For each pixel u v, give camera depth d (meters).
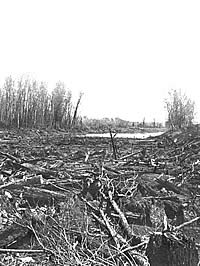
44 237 6.20
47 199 9.02
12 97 47.12
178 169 13.31
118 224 7.02
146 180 11.24
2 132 36.91
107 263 4.94
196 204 9.14
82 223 7.25
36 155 17.78
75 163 15.40
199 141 19.11
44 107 50.06
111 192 8.68
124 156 17.91
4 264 5.93
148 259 5.14
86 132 47.16
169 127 42.88
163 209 8.85
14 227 6.93
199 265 5.11
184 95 42.97
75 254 5.32
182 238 5.24
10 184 9.62
